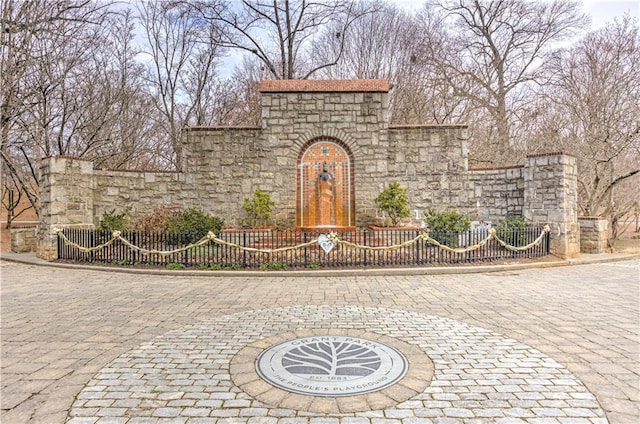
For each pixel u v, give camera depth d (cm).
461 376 391
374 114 1439
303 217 1444
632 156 1789
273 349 467
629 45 1647
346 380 383
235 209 1445
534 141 2117
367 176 1432
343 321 581
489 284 862
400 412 323
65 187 1266
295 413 323
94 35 1791
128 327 561
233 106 2644
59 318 608
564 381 380
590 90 1670
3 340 507
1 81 1364
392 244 1180
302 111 1440
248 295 761
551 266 1116
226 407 333
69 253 1191
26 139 1720
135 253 1118
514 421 310
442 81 2448
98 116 1692
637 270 1065
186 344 488
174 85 2412
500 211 1410
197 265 1036
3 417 320
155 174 1458
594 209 1600
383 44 2447
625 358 437
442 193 1456
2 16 1380
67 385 378
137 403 342
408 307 663
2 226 2228
